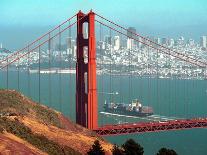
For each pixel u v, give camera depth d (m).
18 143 38.03
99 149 49.16
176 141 137.88
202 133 152.38
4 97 70.44
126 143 50.91
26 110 68.81
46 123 62.62
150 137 141.50
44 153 40.12
